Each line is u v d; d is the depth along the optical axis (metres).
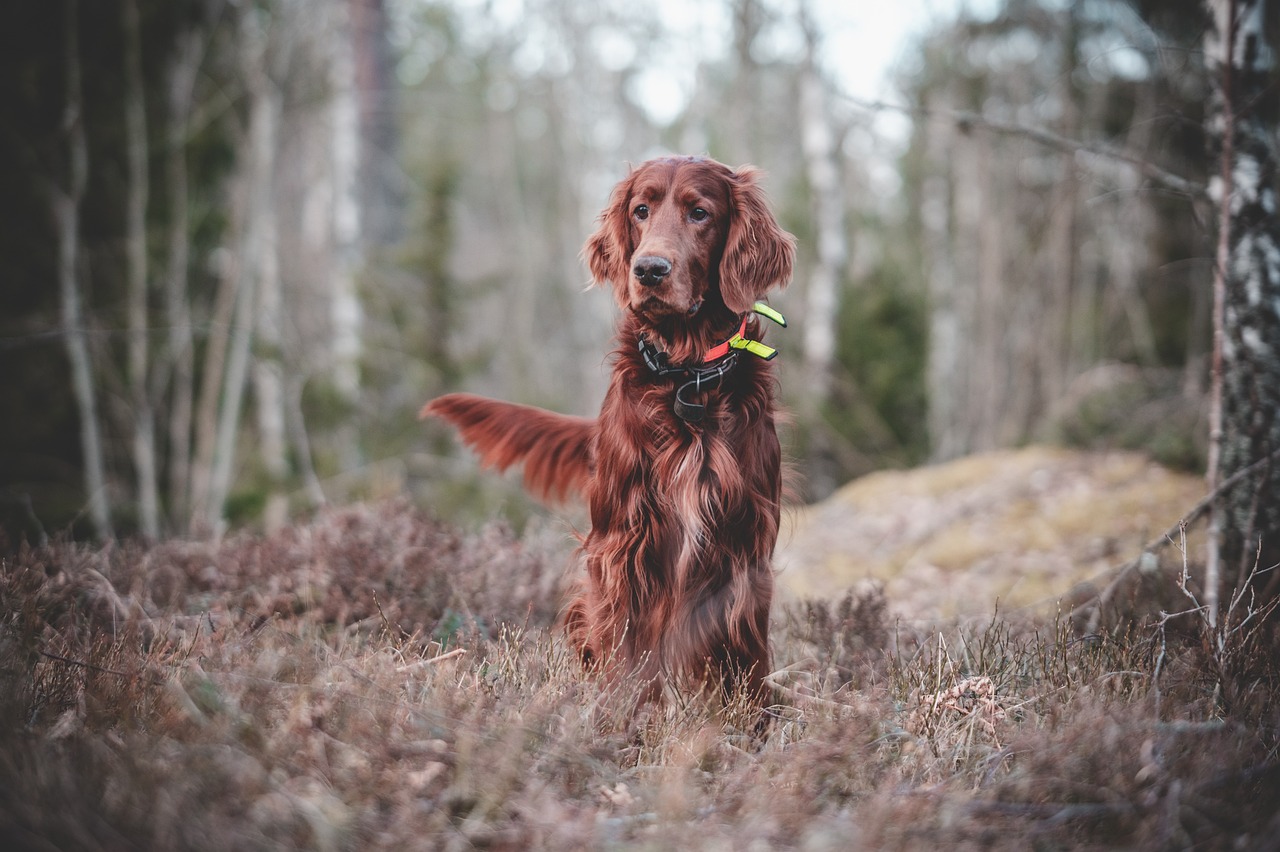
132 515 10.29
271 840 1.98
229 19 11.72
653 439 3.15
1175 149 9.24
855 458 13.78
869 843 2.07
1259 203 3.70
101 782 2.07
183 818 1.92
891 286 15.64
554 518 4.91
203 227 11.68
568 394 20.09
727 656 3.18
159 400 10.69
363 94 12.10
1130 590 4.12
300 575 4.04
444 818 2.13
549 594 4.21
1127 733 2.42
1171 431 8.73
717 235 3.31
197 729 2.34
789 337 15.30
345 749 2.31
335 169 12.56
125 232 10.84
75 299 9.39
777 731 2.95
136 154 10.31
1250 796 2.40
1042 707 2.90
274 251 11.83
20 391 9.64
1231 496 3.72
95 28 10.40
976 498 8.16
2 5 9.80
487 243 21.20
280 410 11.92
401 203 13.34
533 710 2.60
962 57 16.23
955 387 18.14
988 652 3.49
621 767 2.69
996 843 2.16
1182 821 2.25
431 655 3.31
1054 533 6.83
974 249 17.14
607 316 17.19
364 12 12.73
